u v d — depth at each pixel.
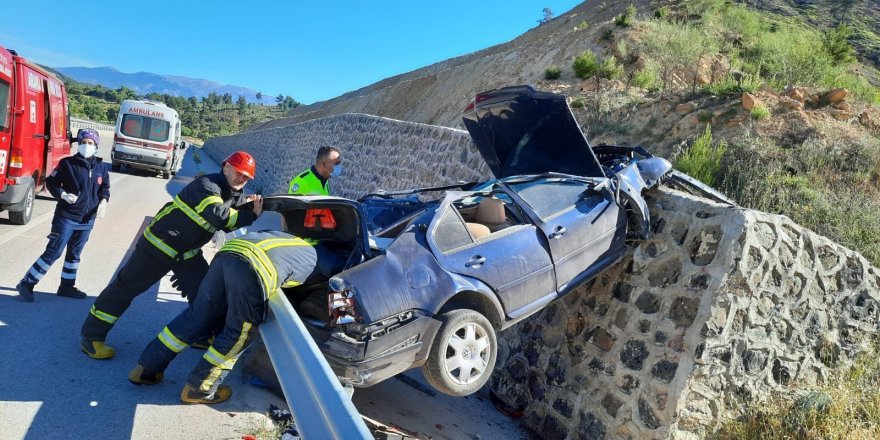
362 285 4.08
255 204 5.04
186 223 4.81
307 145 21.28
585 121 13.65
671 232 5.53
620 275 5.79
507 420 6.08
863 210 8.05
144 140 23.48
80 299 6.41
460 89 30.05
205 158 49.50
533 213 5.19
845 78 16.95
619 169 6.30
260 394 4.87
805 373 5.43
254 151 33.53
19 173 9.59
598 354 5.63
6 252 8.03
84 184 6.00
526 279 4.90
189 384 4.34
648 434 4.91
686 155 9.51
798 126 10.51
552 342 6.11
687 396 4.82
